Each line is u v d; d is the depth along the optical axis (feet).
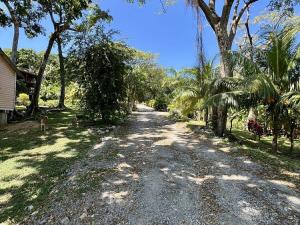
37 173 23.68
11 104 59.31
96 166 24.75
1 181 22.13
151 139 37.42
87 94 47.98
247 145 35.88
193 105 50.34
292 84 32.04
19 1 59.00
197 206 17.13
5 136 40.68
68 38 70.18
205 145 33.86
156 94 131.34
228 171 23.62
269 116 35.42
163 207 17.03
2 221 16.31
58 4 63.10
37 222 15.98
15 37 62.08
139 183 20.71
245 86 31.76
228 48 42.47
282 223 15.16
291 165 25.73
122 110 54.34
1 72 55.31
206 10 42.57
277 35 32.99
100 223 15.47
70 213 16.66
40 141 36.47
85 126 47.65
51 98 113.19
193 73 51.21
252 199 18.06
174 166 24.88
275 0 50.34
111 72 47.98
